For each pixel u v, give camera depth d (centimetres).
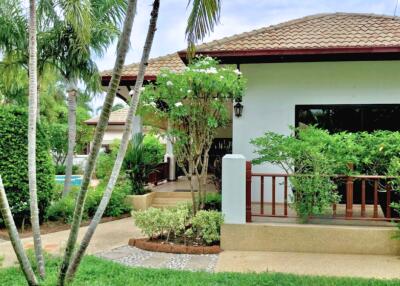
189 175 880
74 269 417
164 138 1073
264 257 692
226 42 1143
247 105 1114
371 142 787
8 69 1309
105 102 391
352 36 1107
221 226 743
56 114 2734
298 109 1108
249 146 1109
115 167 445
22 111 927
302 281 542
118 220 1059
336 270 615
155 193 1295
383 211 805
